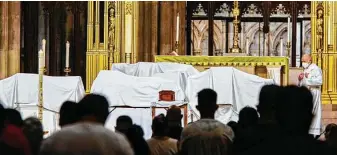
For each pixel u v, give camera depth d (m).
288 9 35.28
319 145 7.73
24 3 33.94
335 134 12.05
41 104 21.61
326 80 29.84
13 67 31.36
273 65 26.02
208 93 12.18
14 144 9.41
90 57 30.27
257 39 35.59
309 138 7.78
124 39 30.28
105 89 22.44
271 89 10.06
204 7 35.09
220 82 23.08
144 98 22.27
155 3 31.86
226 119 23.05
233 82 23.12
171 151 13.02
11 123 10.62
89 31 30.30
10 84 23.20
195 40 35.12
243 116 12.17
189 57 26.08
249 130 9.93
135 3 30.58
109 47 30.30
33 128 11.21
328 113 29.44
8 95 23.14
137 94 22.28
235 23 29.47
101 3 30.80
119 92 22.34
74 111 9.81
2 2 31.25
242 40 35.59
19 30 31.42
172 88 22.36
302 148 7.70
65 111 10.16
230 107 23.09
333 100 29.67
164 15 32.06
